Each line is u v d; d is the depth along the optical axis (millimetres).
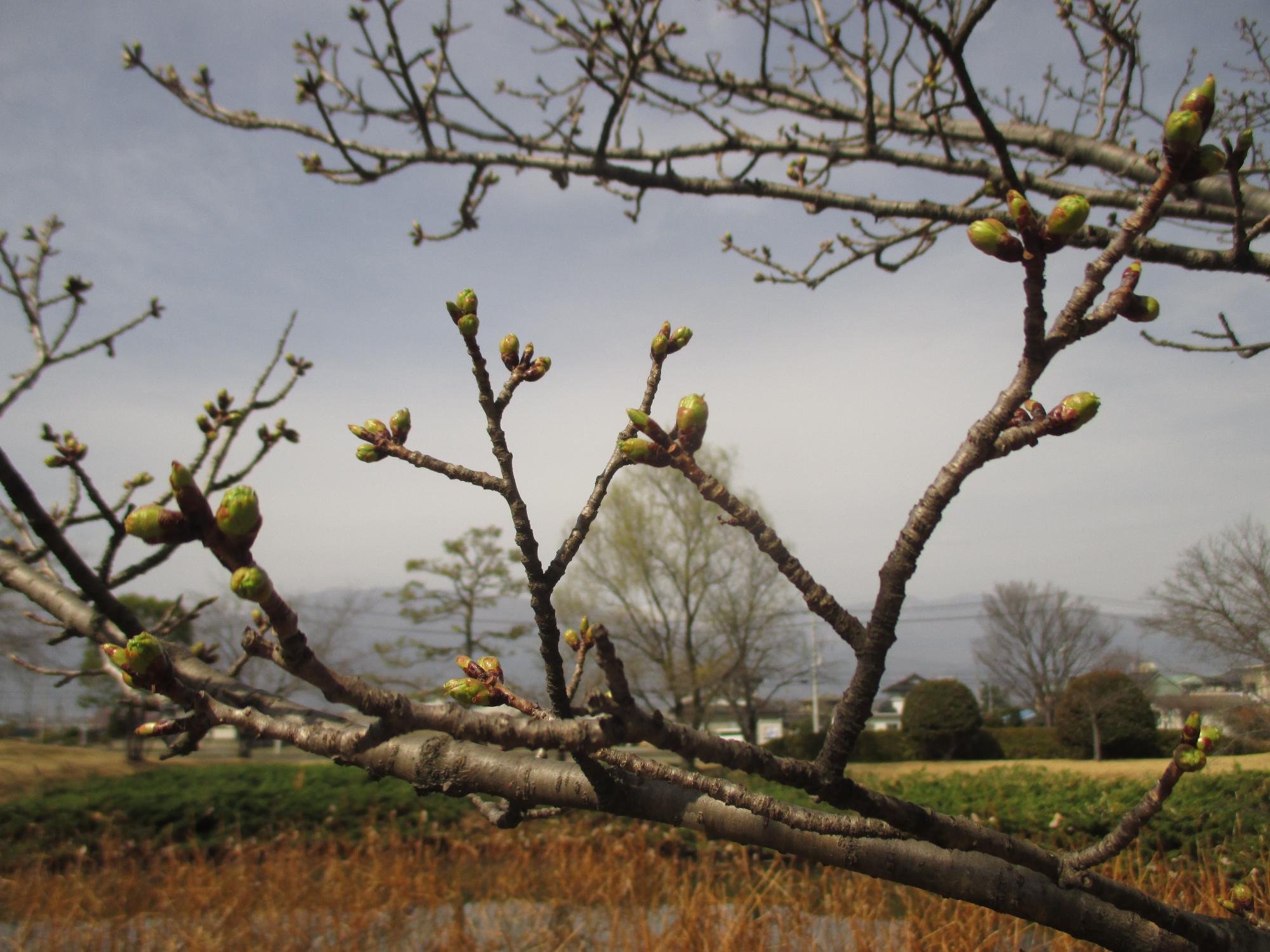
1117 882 1563
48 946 5617
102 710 19609
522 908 6137
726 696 26484
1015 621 34562
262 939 5578
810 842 1612
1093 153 3744
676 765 1574
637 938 5238
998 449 1169
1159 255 3006
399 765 1643
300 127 4355
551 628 1334
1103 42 3889
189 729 1211
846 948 4945
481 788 1623
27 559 2400
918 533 1185
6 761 11469
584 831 7461
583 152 4277
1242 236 2797
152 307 3408
